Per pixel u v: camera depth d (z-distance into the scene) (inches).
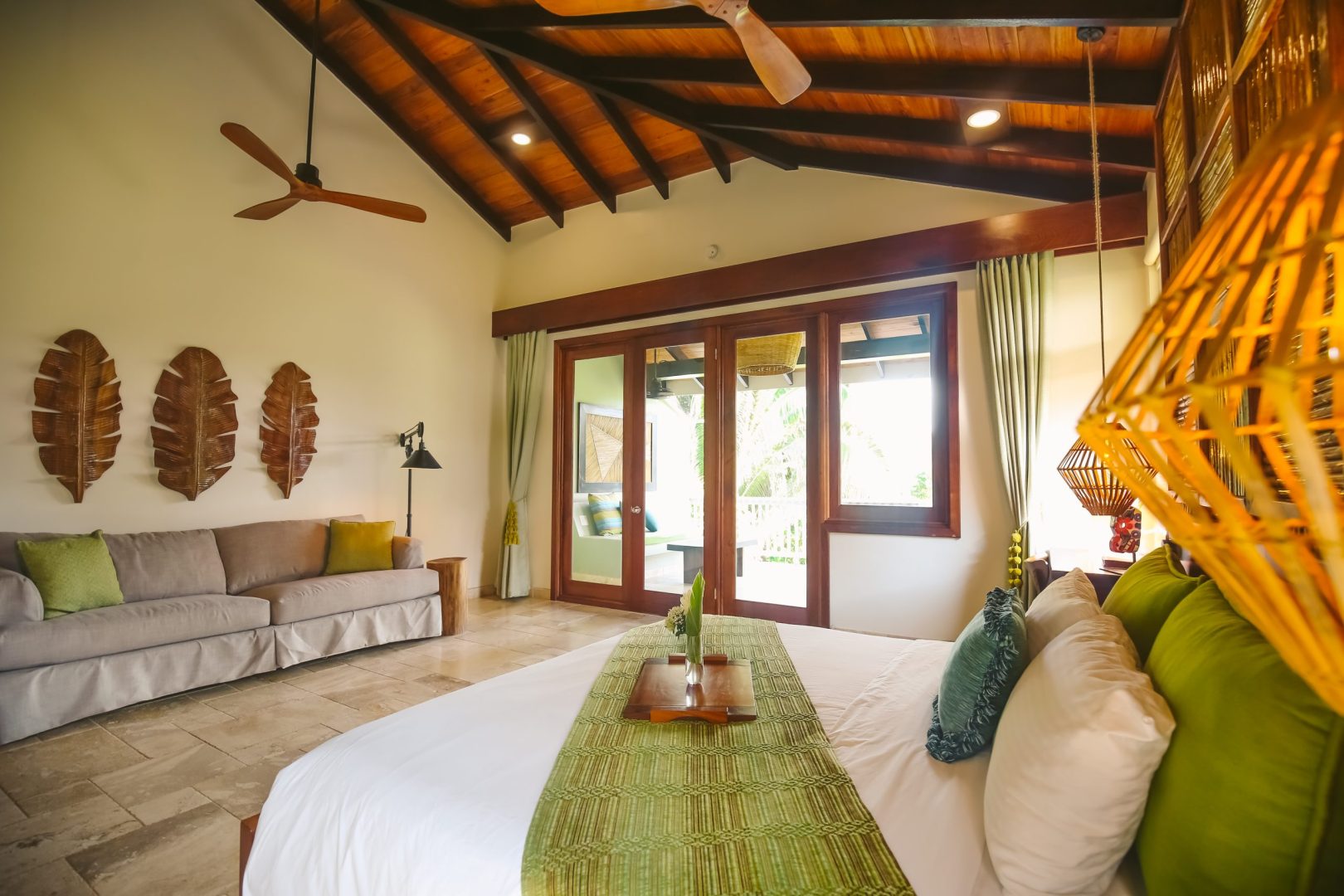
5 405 134.6
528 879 39.7
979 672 54.5
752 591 187.3
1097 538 140.8
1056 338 146.0
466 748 56.9
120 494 149.9
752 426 189.6
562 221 232.8
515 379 236.8
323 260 191.6
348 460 196.9
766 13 107.1
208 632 130.8
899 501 166.2
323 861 49.8
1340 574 13.1
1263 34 50.5
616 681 75.3
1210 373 15.3
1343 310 14.1
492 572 241.9
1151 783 36.8
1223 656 36.4
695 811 45.9
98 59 148.1
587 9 79.8
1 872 71.8
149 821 82.7
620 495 216.5
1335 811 28.0
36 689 108.3
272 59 179.8
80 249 144.7
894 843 42.9
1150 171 123.7
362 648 159.6
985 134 131.6
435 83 183.2
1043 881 37.2
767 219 187.3
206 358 164.7
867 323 172.9
